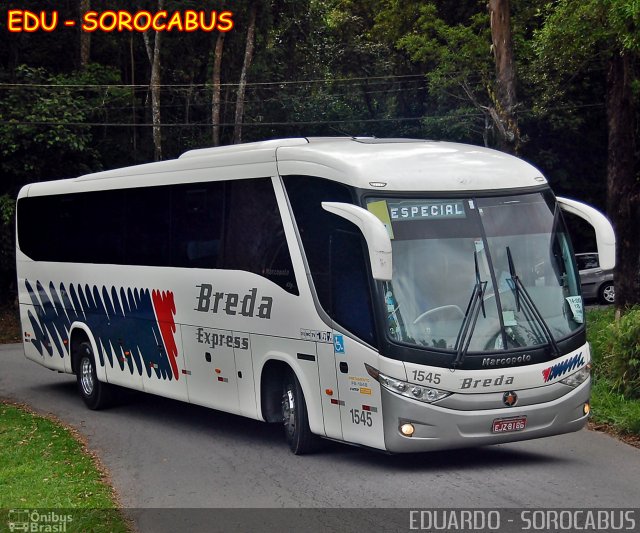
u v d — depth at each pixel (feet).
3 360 74.69
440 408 28.99
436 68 112.47
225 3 116.98
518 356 29.63
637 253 66.59
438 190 30.89
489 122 104.53
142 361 44.39
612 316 61.52
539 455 33.58
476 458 33.22
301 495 28.78
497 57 70.03
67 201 50.85
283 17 128.36
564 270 31.81
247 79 126.00
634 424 36.58
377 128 128.57
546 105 105.91
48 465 34.50
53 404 51.67
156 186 42.93
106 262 47.06
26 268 55.16
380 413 29.71
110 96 113.19
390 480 30.09
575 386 30.94
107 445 39.24
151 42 122.21
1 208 103.30
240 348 36.91
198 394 40.19
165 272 42.14
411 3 118.73
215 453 36.37
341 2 136.36
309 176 33.14
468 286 29.99
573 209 32.76
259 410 35.94
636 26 53.88
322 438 34.01
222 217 38.19
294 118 128.67
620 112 67.82
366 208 30.25
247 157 36.81
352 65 132.57
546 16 74.95
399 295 29.68
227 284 37.76
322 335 32.07
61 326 51.70
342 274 31.24
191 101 126.21
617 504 26.40
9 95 104.32
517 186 32.01
